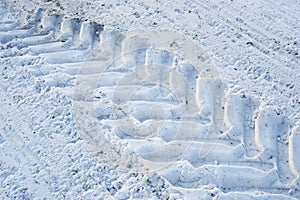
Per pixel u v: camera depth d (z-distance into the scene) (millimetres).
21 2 5781
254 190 3965
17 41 5320
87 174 4113
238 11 5590
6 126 4512
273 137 4309
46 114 4578
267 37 5270
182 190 3975
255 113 4508
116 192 4004
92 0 5785
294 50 5113
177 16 5547
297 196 3932
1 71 4988
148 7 5672
